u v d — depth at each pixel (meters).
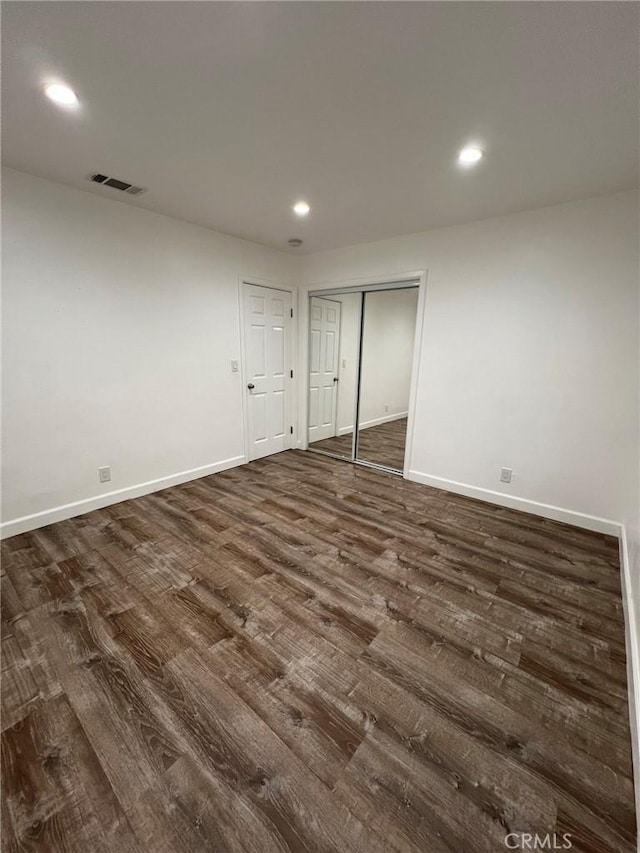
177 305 3.17
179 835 0.99
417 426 3.52
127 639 1.64
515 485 3.03
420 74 1.38
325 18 1.14
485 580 2.12
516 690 1.44
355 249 3.70
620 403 2.53
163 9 1.12
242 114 1.64
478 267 2.95
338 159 2.02
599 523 2.69
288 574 2.12
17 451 2.44
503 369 2.96
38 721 1.28
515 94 1.47
